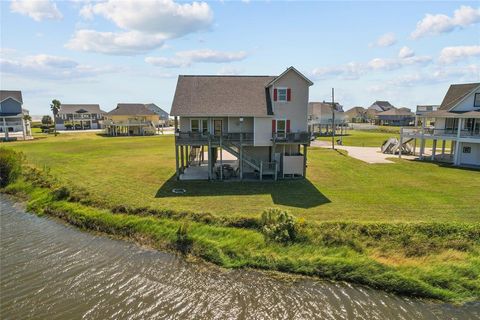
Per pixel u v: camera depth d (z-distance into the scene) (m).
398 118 107.50
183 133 25.58
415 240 14.56
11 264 14.54
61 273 13.78
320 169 30.44
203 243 15.45
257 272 13.62
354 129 90.12
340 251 14.28
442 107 36.41
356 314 11.12
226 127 27.16
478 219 16.52
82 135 70.50
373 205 19.02
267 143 26.41
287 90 26.02
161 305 11.67
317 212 17.78
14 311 11.41
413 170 29.91
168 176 27.42
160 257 15.02
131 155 39.62
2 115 60.34
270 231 15.30
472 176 27.00
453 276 12.50
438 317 10.94
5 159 30.00
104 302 11.85
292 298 11.99
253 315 11.12
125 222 17.97
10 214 21.06
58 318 11.05
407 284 12.30
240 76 29.58
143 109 83.12
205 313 11.24
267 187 23.64
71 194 22.06
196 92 27.41
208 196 21.27
